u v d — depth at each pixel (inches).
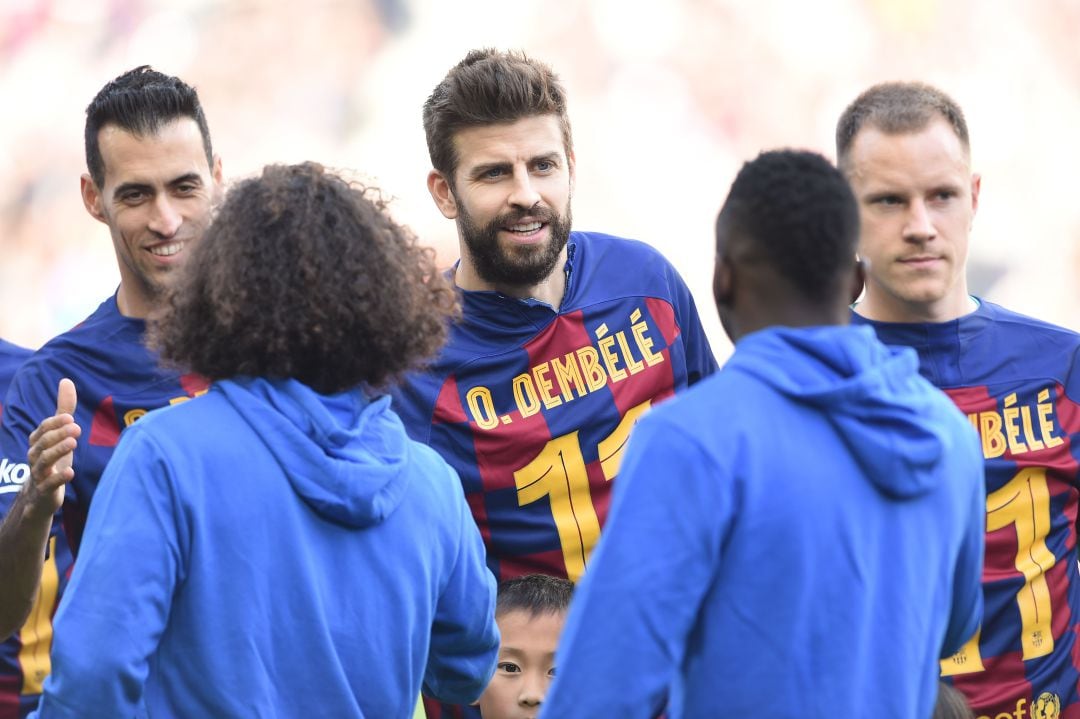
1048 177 2381.9
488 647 399.2
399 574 356.8
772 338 329.1
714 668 315.9
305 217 350.0
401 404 538.9
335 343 348.8
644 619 307.6
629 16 2486.5
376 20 2536.9
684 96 2480.3
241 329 346.9
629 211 2465.6
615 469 547.5
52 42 2470.5
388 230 365.4
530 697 503.5
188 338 353.7
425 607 363.3
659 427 318.3
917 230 510.0
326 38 2529.5
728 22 2479.1
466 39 2524.6
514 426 538.9
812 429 322.3
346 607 349.4
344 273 349.4
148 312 537.0
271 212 350.0
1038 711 528.7
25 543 434.0
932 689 332.8
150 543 335.3
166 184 523.8
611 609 309.3
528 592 509.4
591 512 543.8
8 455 525.7
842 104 2463.1
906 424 323.9
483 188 526.9
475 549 388.2
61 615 334.3
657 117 2476.6
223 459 344.5
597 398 548.7
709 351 583.8
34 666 542.6
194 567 340.2
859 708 314.7
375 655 351.6
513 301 543.8
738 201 339.6
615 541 312.8
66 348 538.3
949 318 543.8
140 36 2501.2
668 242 2461.9
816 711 311.4
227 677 337.7
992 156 2394.2
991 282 2359.7
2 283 2349.9
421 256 376.8
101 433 529.0
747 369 326.0
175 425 347.3
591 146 2475.4
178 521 339.0
